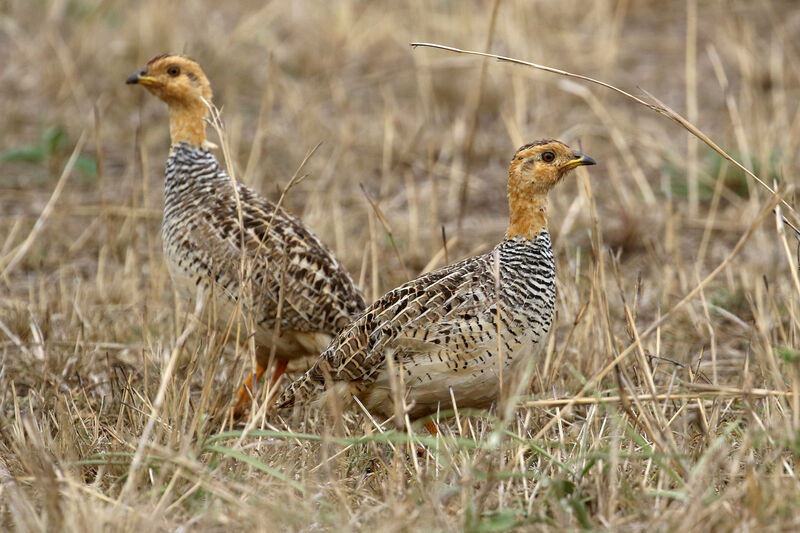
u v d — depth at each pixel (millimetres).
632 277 26359
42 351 21516
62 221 29422
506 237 17734
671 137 35312
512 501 15195
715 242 28672
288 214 20828
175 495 15430
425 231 29484
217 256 19797
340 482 15922
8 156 32438
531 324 17078
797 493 14477
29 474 16109
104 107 37000
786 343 19000
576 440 17047
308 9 44750
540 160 17469
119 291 25000
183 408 17172
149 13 41281
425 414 17875
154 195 31234
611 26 43219
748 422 16969
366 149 34562
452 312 16672
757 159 30938
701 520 13812
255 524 14148
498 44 39656
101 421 18828
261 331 19859
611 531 13930
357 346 17188
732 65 40594
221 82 38812
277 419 19234
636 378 19766
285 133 35531
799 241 18578
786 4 45719
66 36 42719
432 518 14242
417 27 42469
